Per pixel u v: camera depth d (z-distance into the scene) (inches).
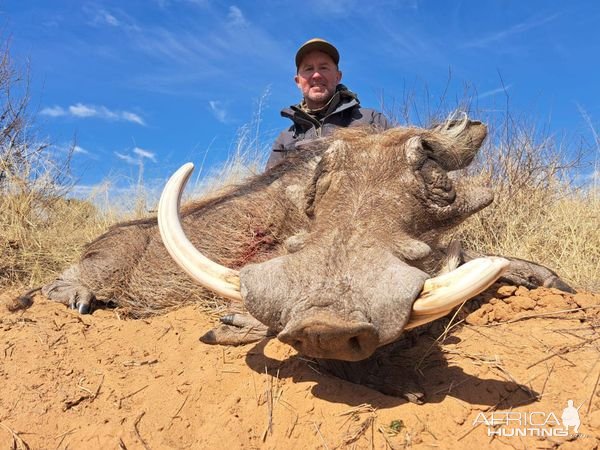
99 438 34.1
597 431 29.9
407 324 28.6
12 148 93.0
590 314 41.6
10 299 57.7
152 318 49.3
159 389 37.1
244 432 32.2
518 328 40.1
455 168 40.6
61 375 39.9
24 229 76.4
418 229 35.0
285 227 50.9
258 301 29.2
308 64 73.0
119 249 60.3
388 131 40.3
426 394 32.6
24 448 34.4
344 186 34.9
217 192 66.8
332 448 30.2
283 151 65.1
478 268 27.6
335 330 25.8
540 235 63.4
